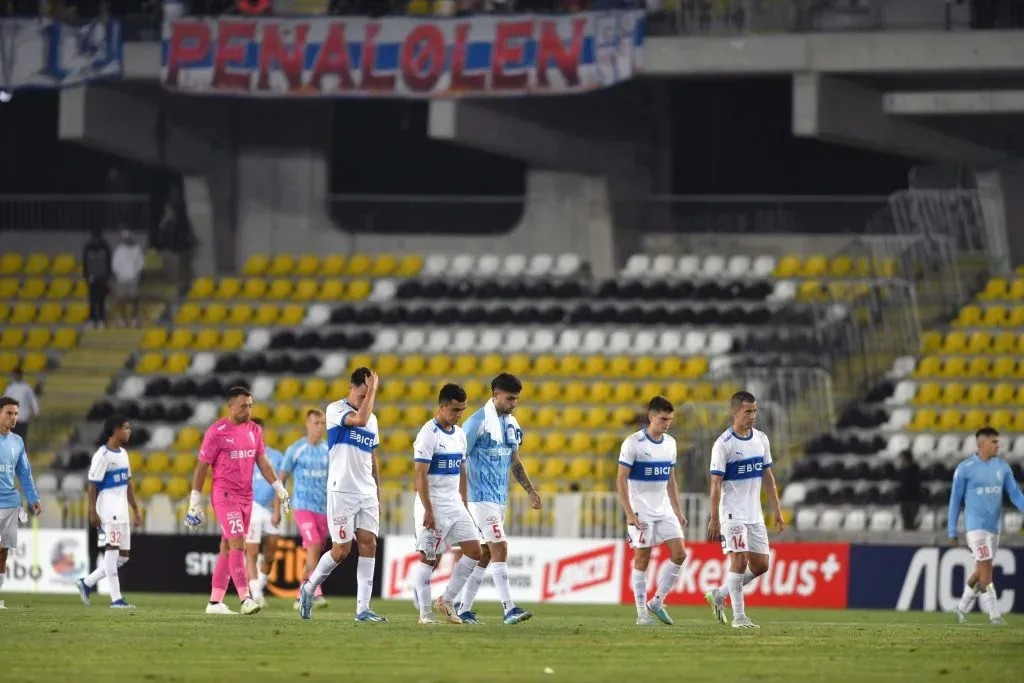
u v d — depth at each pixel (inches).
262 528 2645.2
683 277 4665.4
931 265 4463.6
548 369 4402.1
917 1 4124.0
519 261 4793.3
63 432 4411.9
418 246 4990.2
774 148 4886.8
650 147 4881.9
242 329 4687.5
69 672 1433.3
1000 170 4552.2
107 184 5187.0
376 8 4343.0
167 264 4950.8
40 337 4749.0
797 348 4284.0
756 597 3161.9
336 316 4690.0
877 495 3757.4
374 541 2148.1
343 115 5123.0
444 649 1689.2
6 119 5251.0
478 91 4114.2
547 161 4510.3
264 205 5017.2
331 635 1868.8
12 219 5137.8
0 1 4443.9
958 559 3088.1
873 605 3112.7
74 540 3385.8
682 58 3988.7
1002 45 3823.8
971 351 4259.4
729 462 2172.7
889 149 4306.1
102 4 4286.4
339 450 2129.7
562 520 3535.9
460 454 2085.4
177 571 3371.1
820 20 4121.6
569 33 4067.4
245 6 4249.5
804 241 4751.5
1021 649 1787.6
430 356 4522.6
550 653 1654.8
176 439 4333.2
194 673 1430.9
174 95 4714.6
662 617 2273.6
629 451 2260.1
